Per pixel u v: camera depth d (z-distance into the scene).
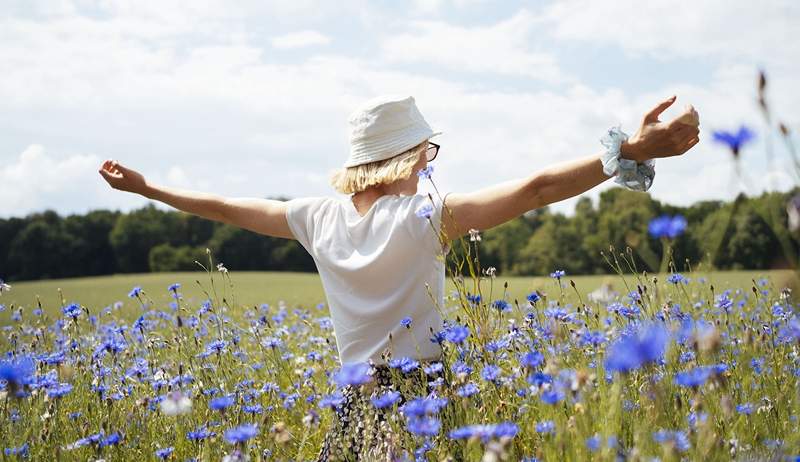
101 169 3.50
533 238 51.19
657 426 2.69
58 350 5.66
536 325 3.99
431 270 2.87
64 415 4.11
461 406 2.86
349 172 3.02
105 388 4.35
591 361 3.50
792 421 2.89
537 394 2.88
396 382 2.85
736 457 2.52
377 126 2.93
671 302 3.86
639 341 2.22
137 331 6.40
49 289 28.08
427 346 2.94
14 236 65.25
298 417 4.25
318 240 3.05
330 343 5.88
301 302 13.14
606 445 2.30
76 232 66.25
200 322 5.58
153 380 4.65
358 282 2.91
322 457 2.94
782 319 4.11
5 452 3.37
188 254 64.19
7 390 3.56
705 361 3.08
